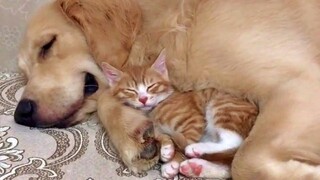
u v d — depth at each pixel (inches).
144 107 19.6
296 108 16.9
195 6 19.7
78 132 20.6
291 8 18.6
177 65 19.9
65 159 18.7
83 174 17.8
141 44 20.8
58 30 21.3
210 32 19.0
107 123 19.6
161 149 18.0
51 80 21.2
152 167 18.2
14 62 27.0
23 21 26.4
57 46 21.3
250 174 16.3
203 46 19.1
